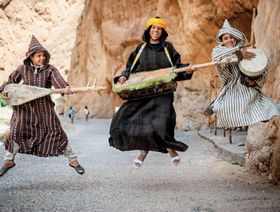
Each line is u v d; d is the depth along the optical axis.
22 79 4.98
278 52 5.52
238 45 4.64
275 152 5.02
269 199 4.16
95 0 26.33
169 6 15.81
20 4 39.56
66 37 38.44
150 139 4.56
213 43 12.71
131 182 5.25
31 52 4.80
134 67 4.90
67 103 28.64
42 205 4.10
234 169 5.99
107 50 25.05
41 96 4.70
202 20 12.17
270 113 4.35
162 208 3.95
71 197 4.43
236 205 3.97
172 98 4.80
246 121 4.36
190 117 14.55
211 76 13.71
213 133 11.82
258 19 6.80
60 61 37.94
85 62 27.73
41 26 39.66
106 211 3.88
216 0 11.36
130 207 4.01
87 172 6.05
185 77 4.73
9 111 19.59
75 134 14.52
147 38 4.87
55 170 6.23
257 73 4.27
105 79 25.34
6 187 4.96
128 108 4.77
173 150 4.90
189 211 3.83
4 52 38.78
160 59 4.79
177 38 15.27
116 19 23.67
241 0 10.19
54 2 39.88
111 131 4.80
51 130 4.83
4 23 39.12
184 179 5.41
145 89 4.71
